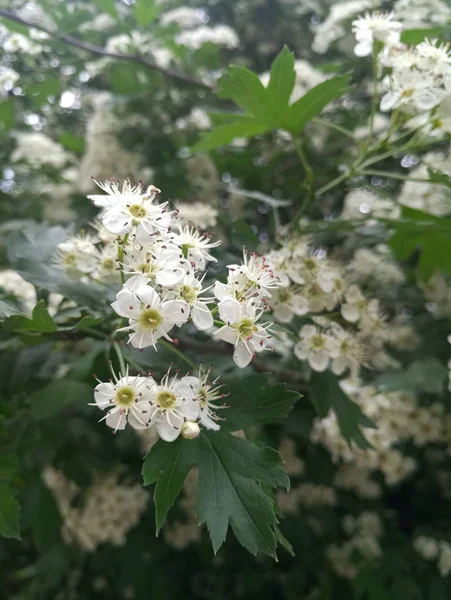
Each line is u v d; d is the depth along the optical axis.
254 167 0.26
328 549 0.24
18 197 0.29
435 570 0.23
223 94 0.16
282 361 0.18
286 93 0.15
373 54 0.15
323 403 0.14
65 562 0.24
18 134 0.30
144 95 0.27
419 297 0.24
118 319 0.13
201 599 0.26
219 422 0.11
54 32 0.25
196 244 0.12
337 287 0.15
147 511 0.24
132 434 0.21
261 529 0.10
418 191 0.20
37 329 0.12
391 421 0.20
